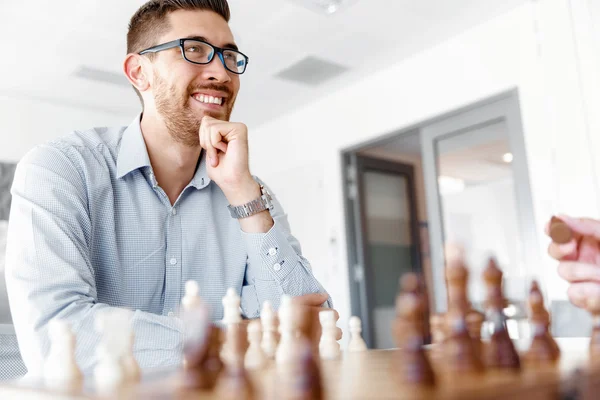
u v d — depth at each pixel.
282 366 0.63
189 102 1.21
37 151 1.09
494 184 3.47
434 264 3.78
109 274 1.11
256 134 5.43
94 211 1.11
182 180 1.28
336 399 0.38
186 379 0.45
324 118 4.69
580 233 0.82
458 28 3.57
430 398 0.36
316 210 4.68
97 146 1.18
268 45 3.72
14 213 0.99
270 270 1.14
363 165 4.68
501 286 0.63
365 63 4.05
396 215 4.94
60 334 0.62
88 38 3.58
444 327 0.63
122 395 0.43
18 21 3.33
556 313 1.79
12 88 4.38
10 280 0.90
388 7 3.29
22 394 0.51
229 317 0.81
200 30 1.23
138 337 0.82
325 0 3.17
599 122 2.86
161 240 1.18
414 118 3.92
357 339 1.00
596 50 2.89
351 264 4.44
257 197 1.16
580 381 0.47
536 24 3.19
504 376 0.47
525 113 3.21
